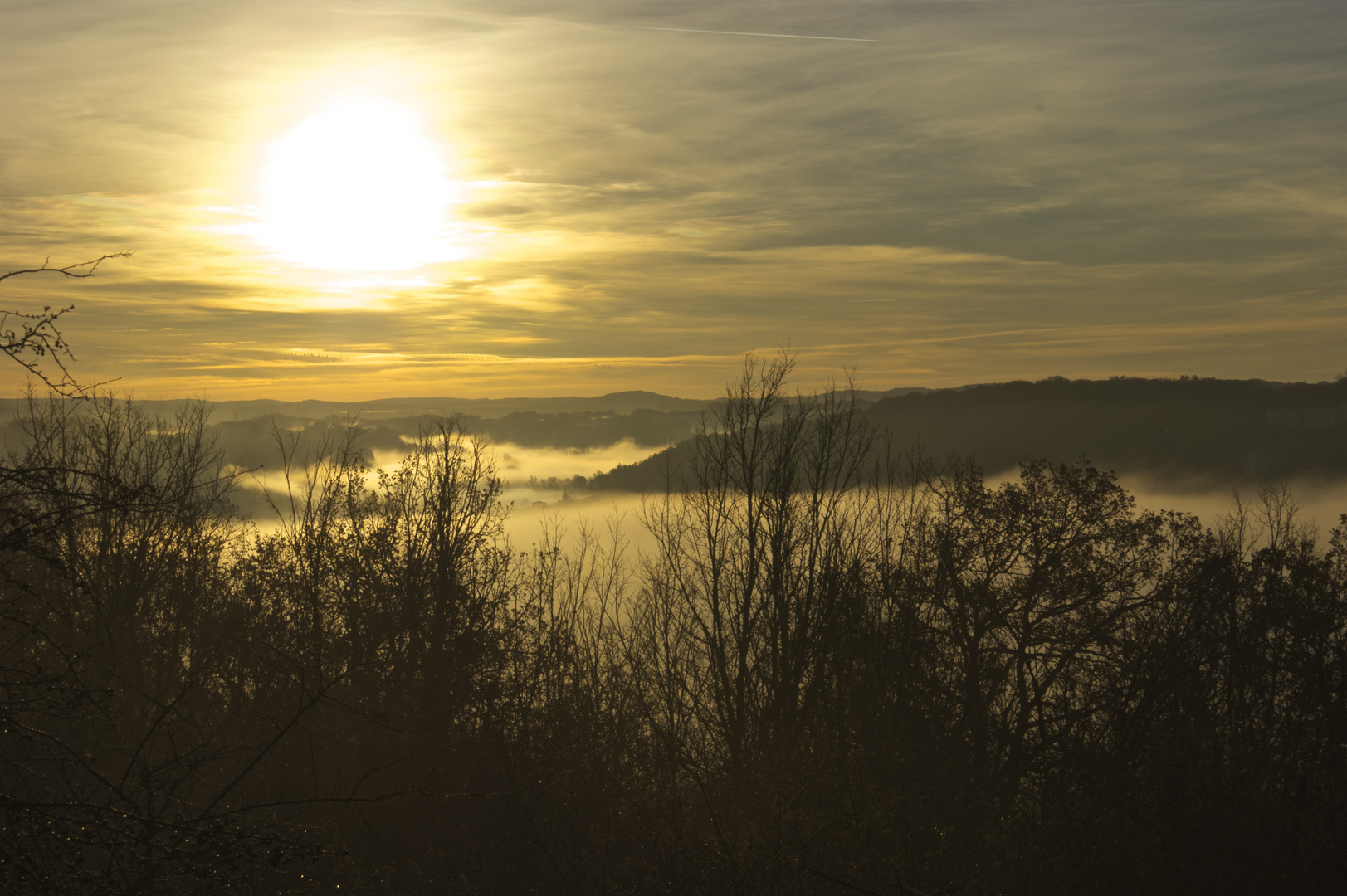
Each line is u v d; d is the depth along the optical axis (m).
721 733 18.17
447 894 13.80
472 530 18.44
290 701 15.58
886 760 15.54
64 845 5.67
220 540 18.08
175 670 16.45
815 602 18.78
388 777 15.70
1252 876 14.67
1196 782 15.96
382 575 17.66
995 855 13.31
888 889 11.54
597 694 17.61
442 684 16.84
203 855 5.88
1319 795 15.44
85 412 18.27
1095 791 15.05
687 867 12.31
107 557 15.77
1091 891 14.05
